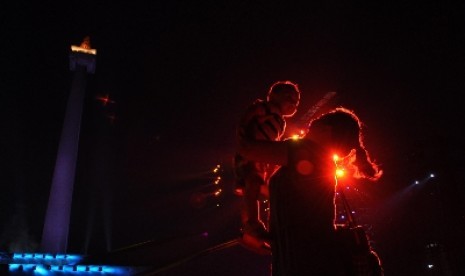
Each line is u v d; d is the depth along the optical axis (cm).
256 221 229
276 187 213
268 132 246
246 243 247
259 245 243
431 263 1777
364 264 195
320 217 198
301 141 212
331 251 193
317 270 187
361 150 229
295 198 202
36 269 1606
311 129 227
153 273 271
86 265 1678
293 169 206
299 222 197
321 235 195
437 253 1731
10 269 1576
